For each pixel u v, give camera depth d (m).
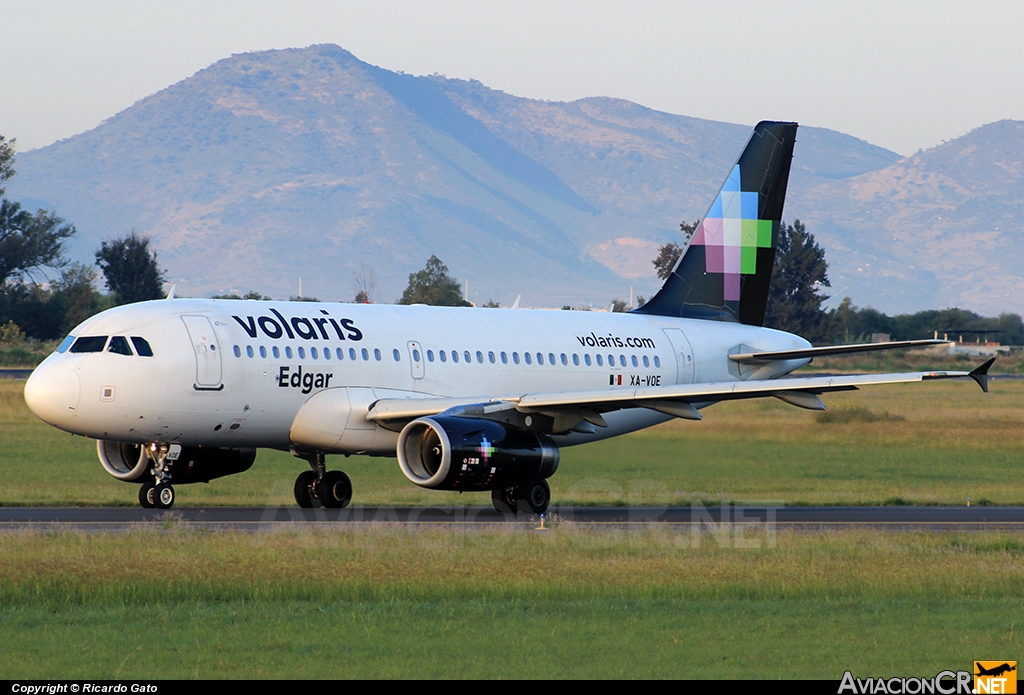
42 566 74.19
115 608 66.62
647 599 71.56
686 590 73.69
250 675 54.16
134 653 57.22
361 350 121.94
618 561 82.69
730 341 152.88
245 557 79.62
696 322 153.50
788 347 156.12
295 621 64.00
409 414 116.94
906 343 118.00
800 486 146.50
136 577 72.06
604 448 134.25
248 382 114.50
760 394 115.69
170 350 111.25
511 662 57.03
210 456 122.25
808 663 58.12
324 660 56.72
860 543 93.25
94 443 191.38
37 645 58.47
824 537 96.88
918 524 112.62
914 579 78.06
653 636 62.38
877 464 174.75
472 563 80.00
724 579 76.94
